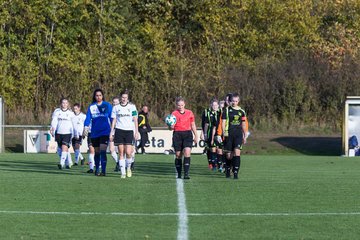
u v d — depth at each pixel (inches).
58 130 2353.6
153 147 3668.8
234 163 1941.4
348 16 5472.4
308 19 5241.1
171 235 1036.5
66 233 1051.3
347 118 3602.4
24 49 4724.4
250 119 4717.0
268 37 5098.4
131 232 1059.9
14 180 1844.2
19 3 4675.2
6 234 1042.1
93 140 2009.1
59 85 4702.3
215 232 1064.2
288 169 2395.4
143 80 4756.4
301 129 4584.2
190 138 1916.8
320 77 4771.2
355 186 1743.4
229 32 5049.2
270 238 1019.3
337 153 3939.5
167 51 4830.2
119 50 4817.9
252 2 5113.2
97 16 4842.5
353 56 4965.6
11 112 4589.1
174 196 1488.7
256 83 4746.6
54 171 2210.9
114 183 1765.5
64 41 4810.5
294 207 1332.4
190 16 5108.3
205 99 4773.6
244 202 1400.1
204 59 4901.6
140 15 5187.0
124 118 1915.6
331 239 1016.9
